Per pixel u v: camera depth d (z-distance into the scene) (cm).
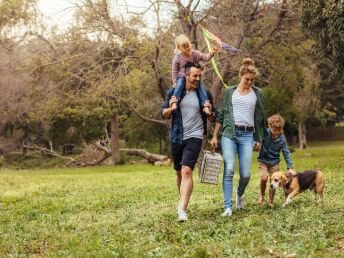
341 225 436
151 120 2575
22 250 480
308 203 602
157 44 1797
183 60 600
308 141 5803
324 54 1717
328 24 1573
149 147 4316
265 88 3023
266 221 493
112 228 577
